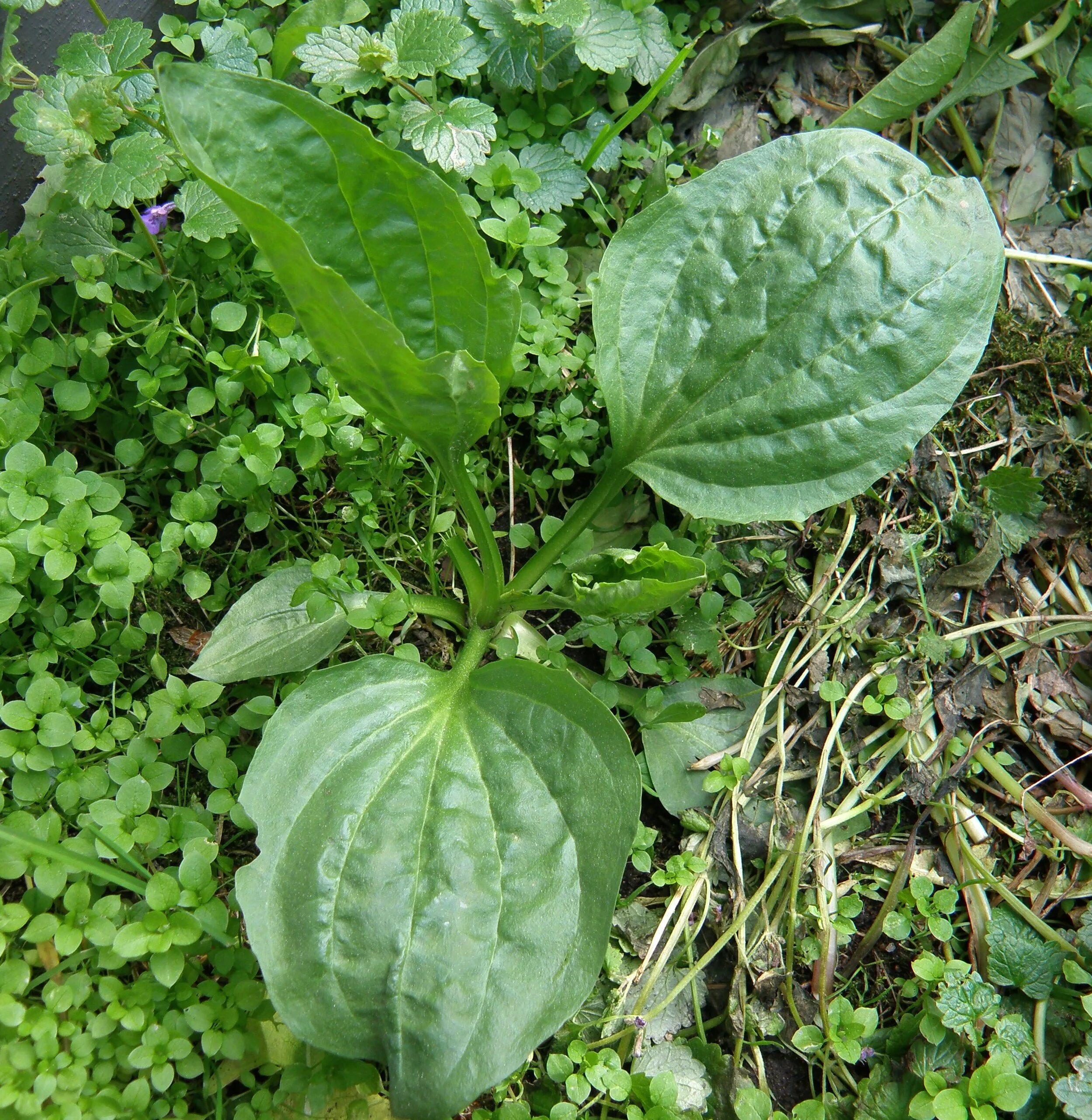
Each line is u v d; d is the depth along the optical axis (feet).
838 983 1.31
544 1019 1.08
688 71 1.57
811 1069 1.25
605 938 1.10
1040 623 1.45
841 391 1.23
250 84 1.03
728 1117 1.23
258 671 1.22
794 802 1.36
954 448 1.51
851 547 1.45
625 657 1.33
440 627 1.39
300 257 0.97
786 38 1.62
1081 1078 1.19
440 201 1.08
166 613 1.34
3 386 1.29
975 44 1.58
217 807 1.20
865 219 1.24
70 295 1.36
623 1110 1.20
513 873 1.13
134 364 1.36
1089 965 1.28
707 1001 1.30
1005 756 1.38
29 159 1.42
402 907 1.11
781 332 1.25
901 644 1.41
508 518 1.46
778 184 1.26
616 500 1.44
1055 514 1.49
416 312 1.16
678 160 1.58
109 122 1.28
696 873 1.28
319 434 1.28
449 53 1.34
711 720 1.36
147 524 1.37
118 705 1.25
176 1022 1.13
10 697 1.26
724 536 1.43
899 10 1.64
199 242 1.36
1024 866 1.37
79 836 1.16
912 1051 1.25
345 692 1.19
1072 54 1.68
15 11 1.40
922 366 1.22
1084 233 1.62
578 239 1.53
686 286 1.27
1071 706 1.43
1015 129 1.66
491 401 1.11
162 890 1.12
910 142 1.65
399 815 1.15
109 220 1.34
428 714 1.21
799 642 1.41
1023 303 1.58
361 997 1.09
